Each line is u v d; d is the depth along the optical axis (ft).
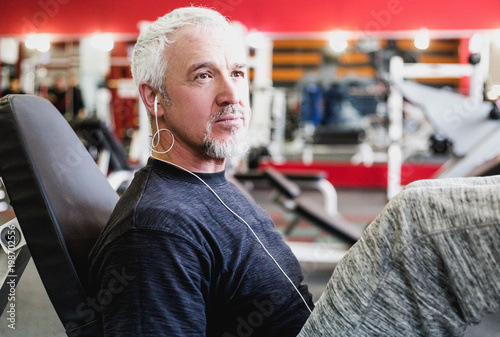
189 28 3.43
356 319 2.34
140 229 2.83
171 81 3.44
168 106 3.50
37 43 21.08
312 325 2.56
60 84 21.35
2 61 21.15
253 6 20.11
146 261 2.76
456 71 18.51
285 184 12.56
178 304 2.76
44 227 3.26
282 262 3.57
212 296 3.10
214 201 3.34
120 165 13.97
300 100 23.18
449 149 16.47
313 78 23.04
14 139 3.32
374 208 19.10
